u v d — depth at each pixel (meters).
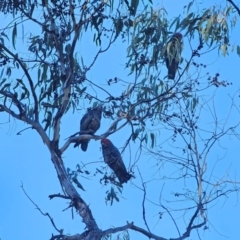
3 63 10.80
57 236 9.34
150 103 10.88
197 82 10.20
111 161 10.20
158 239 9.38
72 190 9.77
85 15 10.66
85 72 10.74
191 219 9.36
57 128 10.19
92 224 9.48
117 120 10.47
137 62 11.20
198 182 9.45
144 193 9.41
